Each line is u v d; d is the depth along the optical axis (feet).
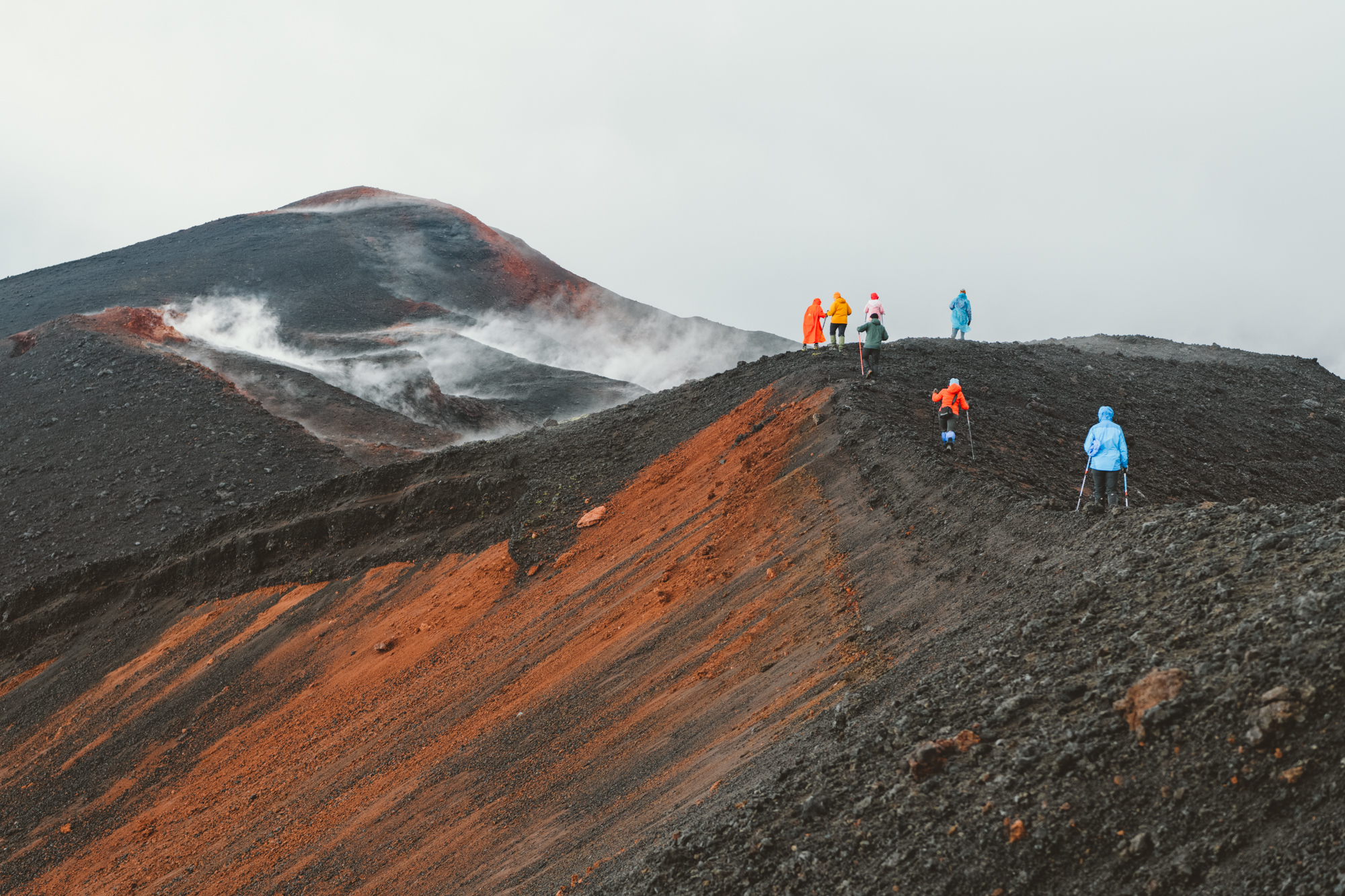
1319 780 16.30
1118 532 32.14
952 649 30.35
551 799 41.42
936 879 19.39
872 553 43.93
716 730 37.29
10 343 210.18
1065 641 25.82
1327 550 23.26
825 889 21.17
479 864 39.37
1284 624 20.07
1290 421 95.81
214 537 104.53
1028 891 18.17
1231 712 18.58
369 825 48.91
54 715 89.30
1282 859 15.61
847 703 30.14
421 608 81.30
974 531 39.73
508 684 58.08
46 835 72.43
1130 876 17.29
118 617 101.04
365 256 357.00
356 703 70.23
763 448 67.15
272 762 67.82
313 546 97.71
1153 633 23.36
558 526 83.15
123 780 75.87
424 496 95.20
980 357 93.86
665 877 25.22
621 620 57.31
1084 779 19.56
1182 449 76.89
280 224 377.50
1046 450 62.80
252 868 52.60
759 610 46.29
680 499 73.20
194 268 312.09
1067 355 109.50
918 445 51.96
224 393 187.11
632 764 39.68
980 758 22.12
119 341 205.67
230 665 84.94
